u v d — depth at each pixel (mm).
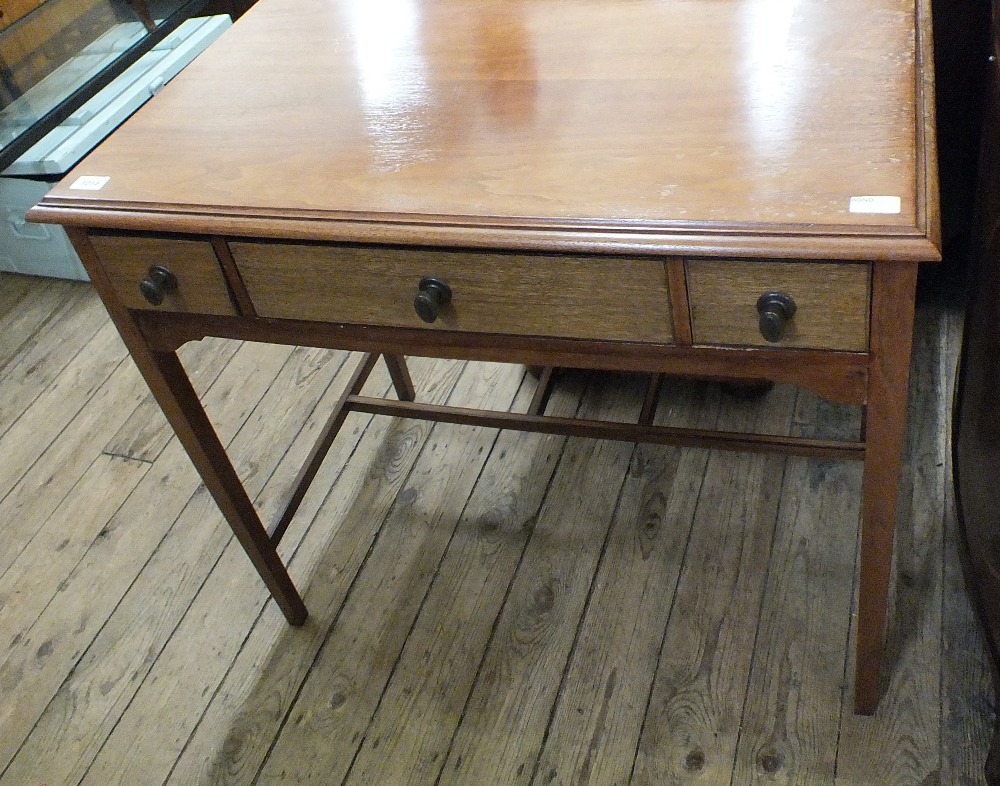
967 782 1310
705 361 1040
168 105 1305
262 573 1588
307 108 1237
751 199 938
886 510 1125
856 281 906
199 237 1129
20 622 1770
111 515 1938
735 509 1703
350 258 1075
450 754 1463
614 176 1007
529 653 1562
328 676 1594
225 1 2797
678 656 1517
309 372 2164
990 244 1291
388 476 1890
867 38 1119
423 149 1113
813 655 1481
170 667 1655
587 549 1691
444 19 1364
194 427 1393
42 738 1591
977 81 1643
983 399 1270
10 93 2395
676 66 1153
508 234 977
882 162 943
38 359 2355
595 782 1399
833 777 1346
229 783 1486
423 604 1663
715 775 1377
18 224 2496
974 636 1456
